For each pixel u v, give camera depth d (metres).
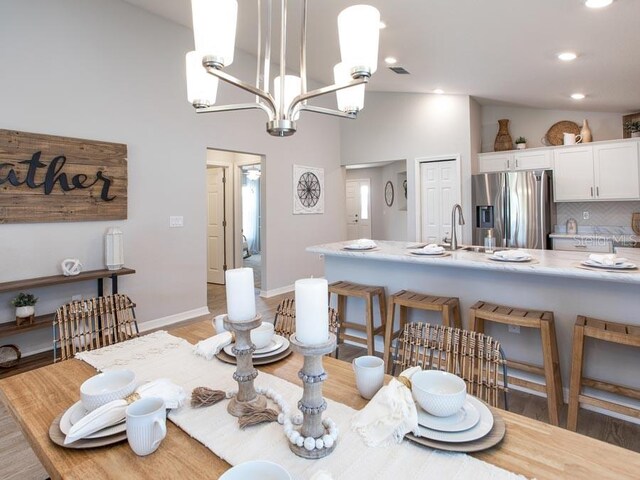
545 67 3.64
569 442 0.90
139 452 0.86
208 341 1.48
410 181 5.97
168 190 4.30
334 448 0.88
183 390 1.13
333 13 3.35
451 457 0.85
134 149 3.99
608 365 2.31
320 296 0.85
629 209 4.89
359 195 8.83
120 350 1.53
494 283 2.67
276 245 5.71
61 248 3.50
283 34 1.26
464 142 5.45
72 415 1.00
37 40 3.32
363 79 1.12
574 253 2.85
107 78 3.77
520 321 2.23
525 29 2.88
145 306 4.14
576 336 2.08
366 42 1.09
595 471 0.80
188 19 4.23
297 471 0.81
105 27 3.75
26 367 3.09
